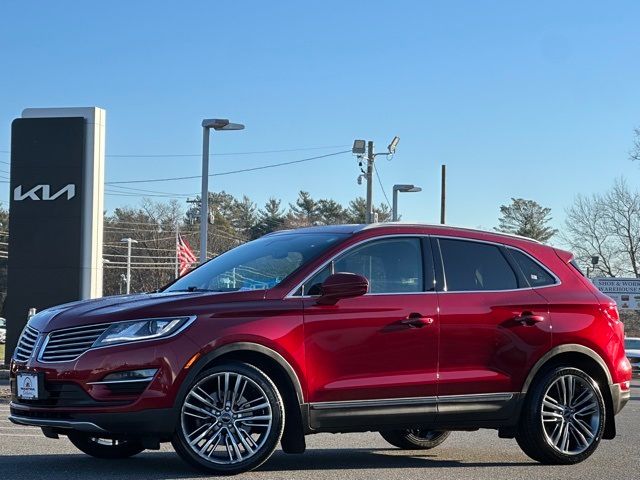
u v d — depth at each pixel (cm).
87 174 2509
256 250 832
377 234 807
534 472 798
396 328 779
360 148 3844
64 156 2506
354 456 905
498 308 826
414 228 830
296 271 766
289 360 739
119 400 694
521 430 841
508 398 822
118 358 695
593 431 859
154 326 707
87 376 693
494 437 1114
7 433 1060
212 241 9700
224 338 716
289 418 747
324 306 759
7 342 2509
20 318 2505
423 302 798
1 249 8906
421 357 788
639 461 882
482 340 814
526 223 8925
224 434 722
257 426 727
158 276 9131
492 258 850
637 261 7075
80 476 721
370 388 765
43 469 761
